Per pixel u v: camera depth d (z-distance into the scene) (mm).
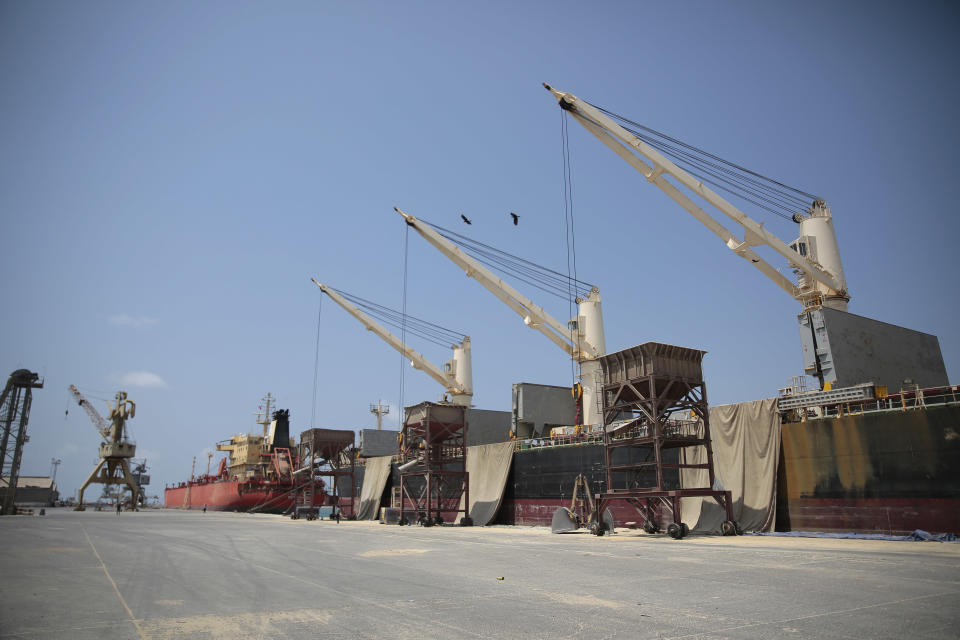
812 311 37781
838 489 30250
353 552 23766
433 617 10406
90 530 40125
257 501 100375
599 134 49250
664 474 39250
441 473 51750
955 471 26266
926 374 42219
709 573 15898
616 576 15609
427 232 66125
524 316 67562
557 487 47469
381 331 79125
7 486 72125
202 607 11555
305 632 9336
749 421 34594
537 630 9328
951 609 10602
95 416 134125
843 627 9273
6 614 10969
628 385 34406
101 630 9633
